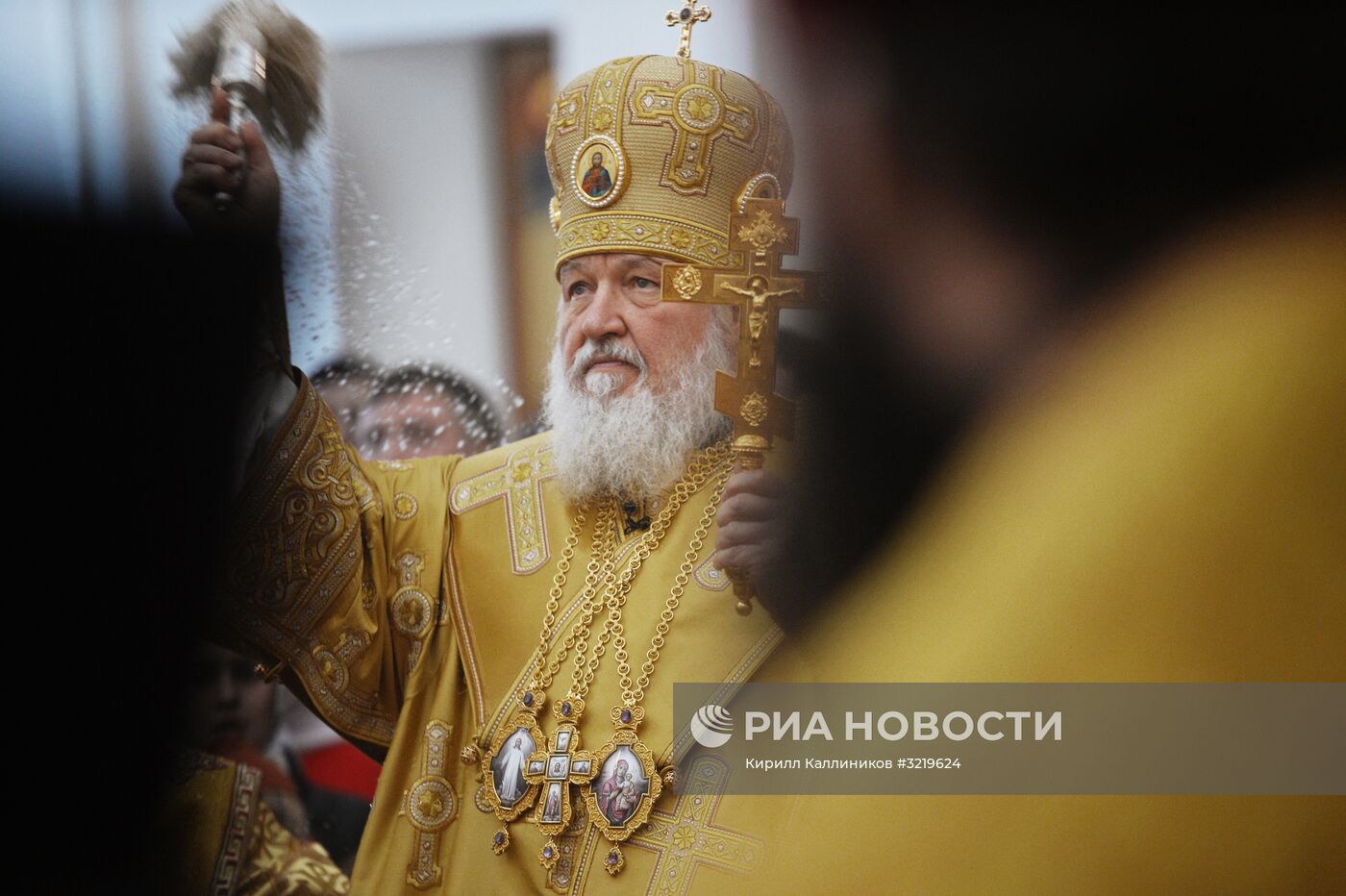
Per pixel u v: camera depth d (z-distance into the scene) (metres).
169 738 3.54
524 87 5.56
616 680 2.93
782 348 2.82
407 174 5.29
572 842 2.82
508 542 3.23
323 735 4.40
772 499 2.70
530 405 4.73
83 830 3.45
